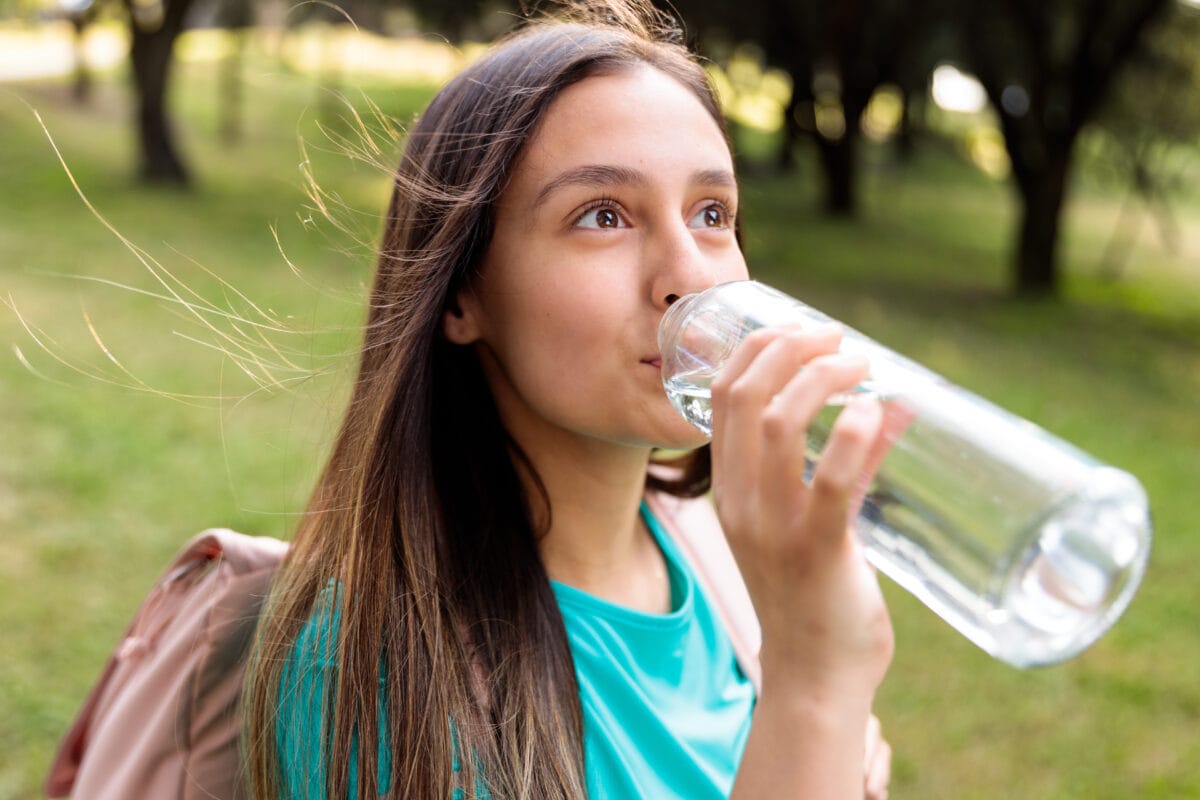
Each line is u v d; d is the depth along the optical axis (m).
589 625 1.21
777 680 0.87
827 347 0.82
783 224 18.30
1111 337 12.73
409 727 1.06
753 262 14.50
